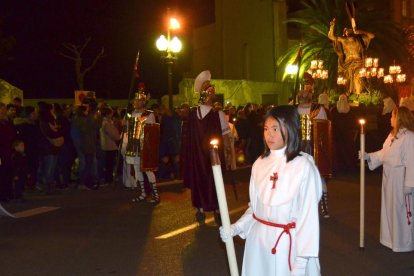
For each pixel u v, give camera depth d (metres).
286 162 3.53
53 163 12.32
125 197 11.62
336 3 27.72
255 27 31.95
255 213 3.65
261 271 3.56
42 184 12.71
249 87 26.53
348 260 6.84
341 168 16.08
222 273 6.39
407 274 6.29
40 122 12.22
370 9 28.86
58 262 6.93
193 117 9.02
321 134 8.91
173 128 14.44
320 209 9.52
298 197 3.46
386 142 7.23
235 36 32.59
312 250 3.33
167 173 14.65
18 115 12.75
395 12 34.91
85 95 16.55
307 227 3.38
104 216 9.65
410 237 7.16
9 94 19.38
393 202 7.12
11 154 10.87
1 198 10.83
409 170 6.89
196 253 7.23
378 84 25.53
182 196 11.61
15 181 11.02
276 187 3.50
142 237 8.12
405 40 29.23
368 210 9.93
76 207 10.55
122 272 6.50
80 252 7.37
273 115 3.55
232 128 16.05
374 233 8.21
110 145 13.72
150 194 11.49
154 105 14.66
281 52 31.08
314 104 9.09
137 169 10.93
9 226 8.97
